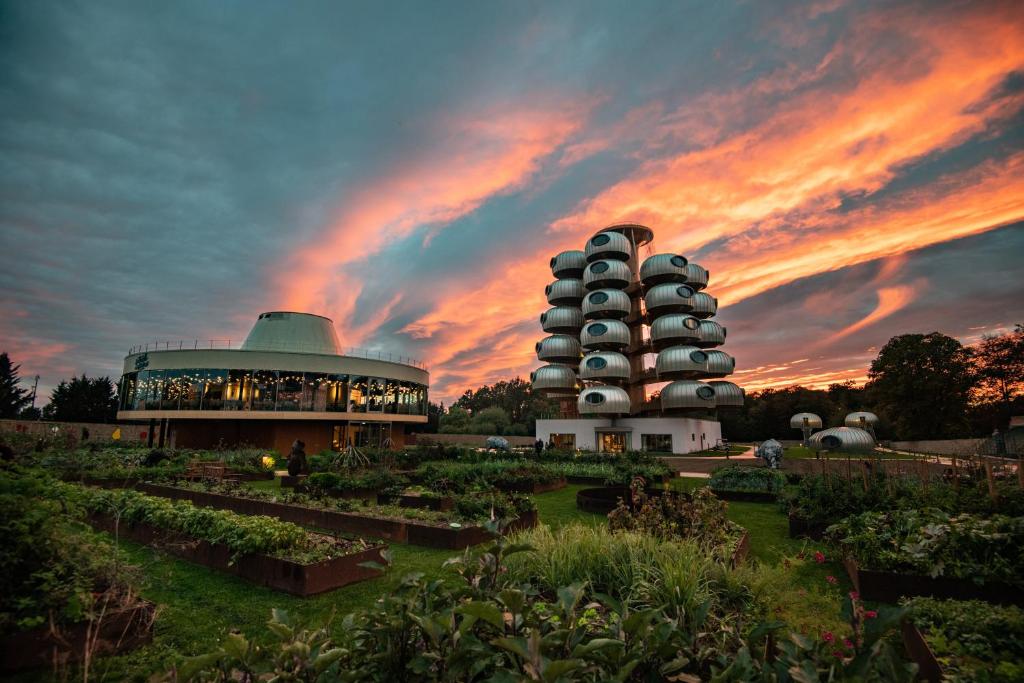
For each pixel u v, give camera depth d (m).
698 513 8.55
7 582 4.98
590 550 6.15
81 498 10.93
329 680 2.69
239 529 8.11
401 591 3.46
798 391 78.31
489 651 2.74
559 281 58.50
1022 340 53.19
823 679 2.69
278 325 52.31
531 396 103.25
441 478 16.14
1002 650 4.57
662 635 2.82
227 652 2.78
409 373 52.28
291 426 43.03
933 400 54.50
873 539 7.69
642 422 48.12
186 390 41.09
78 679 4.78
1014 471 12.22
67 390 62.16
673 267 54.09
